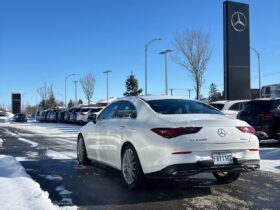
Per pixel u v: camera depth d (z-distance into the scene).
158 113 6.64
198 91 38.09
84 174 8.29
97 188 6.95
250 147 6.34
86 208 5.70
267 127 12.52
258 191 6.67
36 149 13.45
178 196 6.35
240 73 29.36
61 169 8.91
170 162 5.93
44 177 7.96
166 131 6.02
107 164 7.97
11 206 5.41
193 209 5.63
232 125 6.28
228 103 16.80
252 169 6.39
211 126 6.12
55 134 22.61
